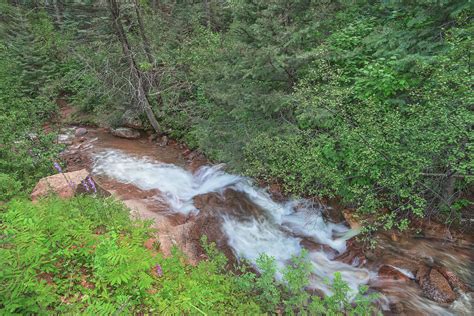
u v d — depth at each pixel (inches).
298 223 269.1
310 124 279.0
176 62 435.8
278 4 258.2
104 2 366.6
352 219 258.2
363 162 228.1
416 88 228.7
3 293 105.0
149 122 458.6
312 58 273.0
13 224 143.4
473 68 195.8
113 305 127.6
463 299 186.5
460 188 231.1
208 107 362.6
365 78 255.6
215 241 240.5
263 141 271.4
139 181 331.6
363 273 215.6
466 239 228.5
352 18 335.9
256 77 280.1
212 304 151.0
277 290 177.8
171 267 166.6
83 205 194.2
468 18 226.1
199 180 340.5
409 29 263.9
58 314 117.8
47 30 606.5
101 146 425.7
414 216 243.4
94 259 142.6
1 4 637.3
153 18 485.1
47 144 370.3
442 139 200.4
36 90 576.1
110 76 415.2
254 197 297.6
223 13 535.2
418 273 206.5
